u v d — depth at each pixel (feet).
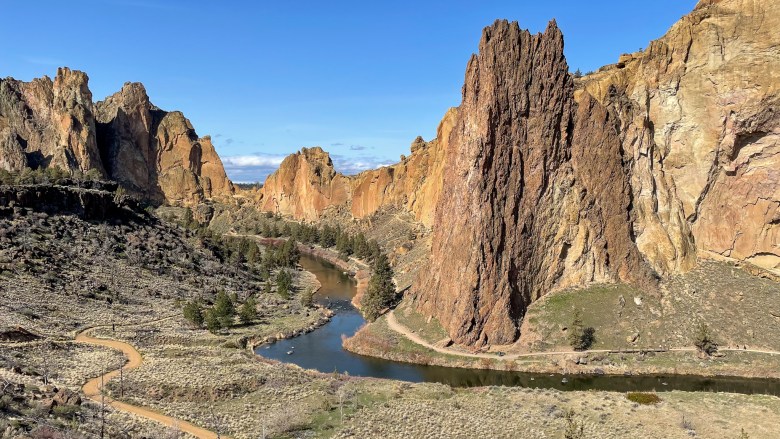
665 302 299.17
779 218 312.09
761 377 252.42
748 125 310.24
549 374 261.44
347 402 204.23
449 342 292.20
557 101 322.34
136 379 198.80
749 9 320.91
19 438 116.57
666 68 339.77
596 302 299.79
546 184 319.06
